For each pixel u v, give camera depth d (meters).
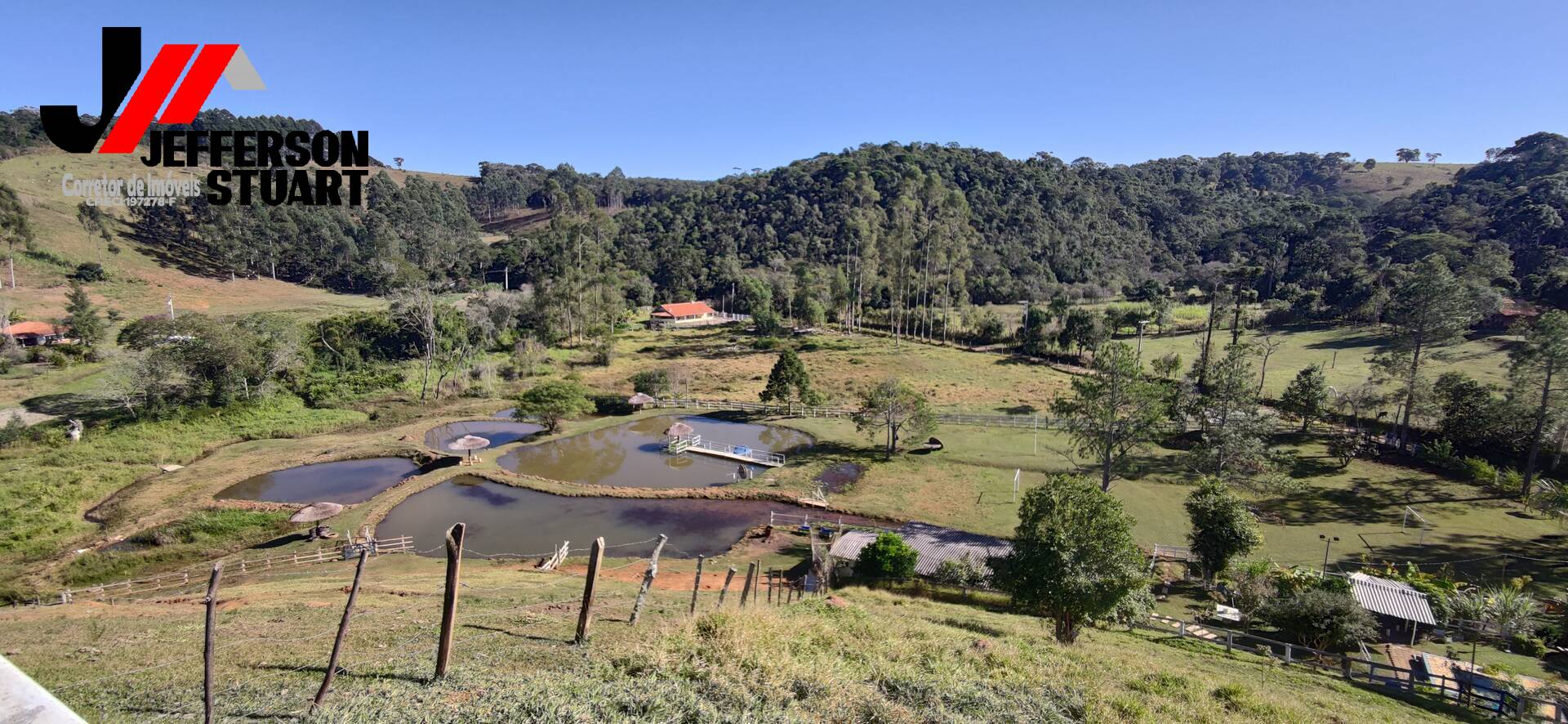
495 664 10.73
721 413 59.50
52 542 30.44
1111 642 21.47
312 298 115.38
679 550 31.83
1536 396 41.16
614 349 82.62
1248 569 29.45
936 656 13.96
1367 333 83.94
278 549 30.52
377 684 9.52
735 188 181.62
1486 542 34.09
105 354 66.81
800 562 30.03
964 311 102.75
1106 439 38.75
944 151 193.00
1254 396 49.00
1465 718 17.44
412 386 65.25
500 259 139.88
